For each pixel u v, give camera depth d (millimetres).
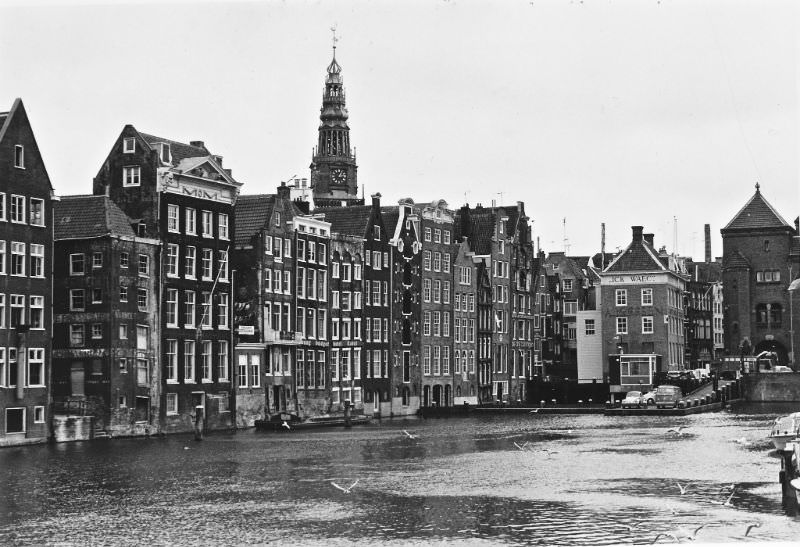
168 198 96000
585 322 157375
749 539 44844
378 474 64875
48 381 84812
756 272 163375
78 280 90562
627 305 151500
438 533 46812
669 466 66625
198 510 52500
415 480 61969
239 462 71500
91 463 70812
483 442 86062
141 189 95875
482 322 147750
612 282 152125
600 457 72500
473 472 65312
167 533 47250
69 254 90938
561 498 54781
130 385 91562
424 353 135250
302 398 112938
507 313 153875
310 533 47000
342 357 120062
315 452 78125
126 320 91125
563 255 176750
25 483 61312
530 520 49188
